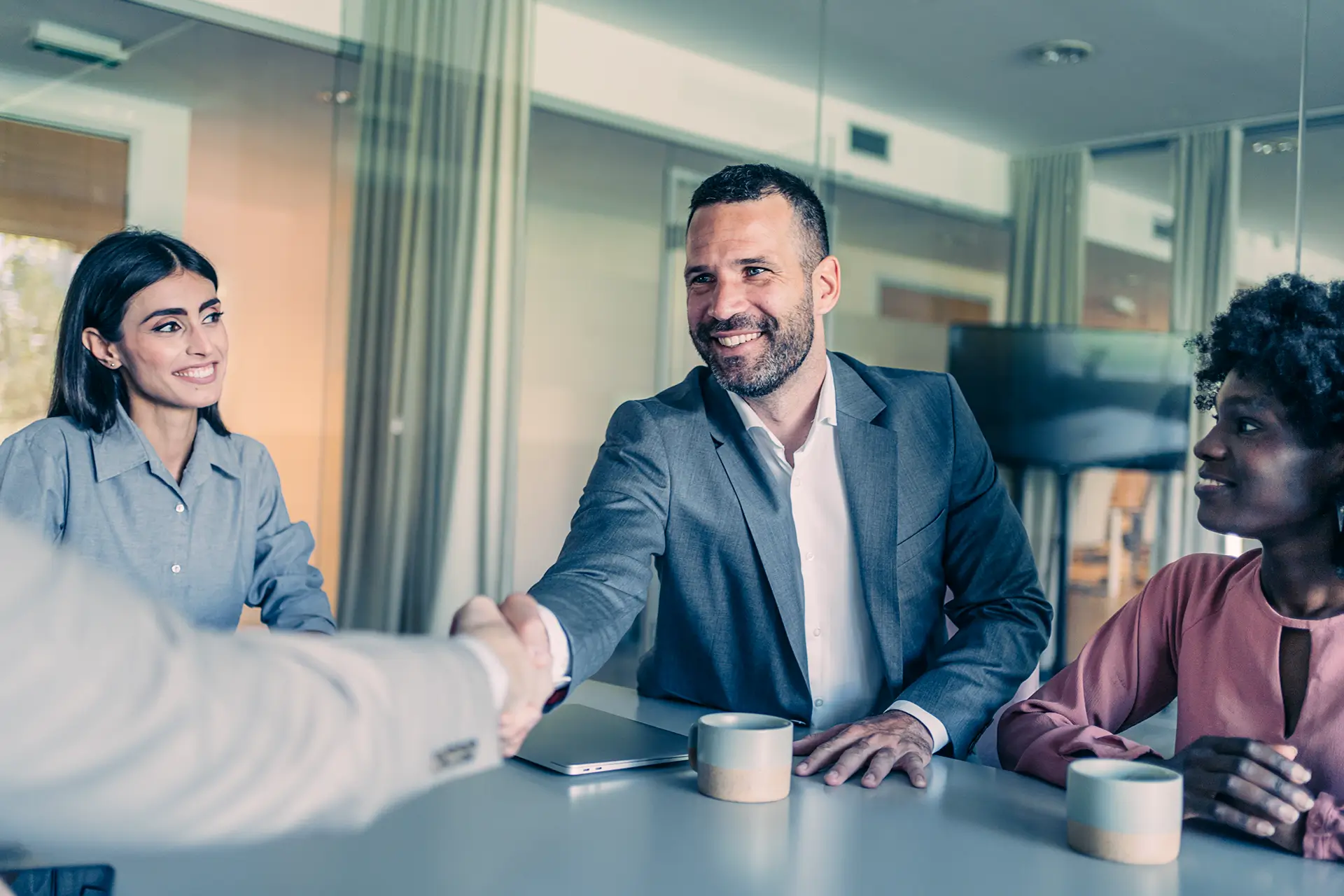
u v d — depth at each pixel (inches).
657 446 56.1
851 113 146.9
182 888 28.2
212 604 67.1
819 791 39.6
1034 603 56.6
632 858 31.5
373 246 143.7
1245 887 30.4
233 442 69.6
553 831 33.9
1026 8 125.8
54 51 135.9
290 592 70.3
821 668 57.8
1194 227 119.1
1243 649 42.8
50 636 12.1
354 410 145.2
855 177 147.0
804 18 141.1
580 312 178.7
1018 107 144.3
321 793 14.4
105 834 12.9
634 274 171.5
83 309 63.6
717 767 37.9
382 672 16.1
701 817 35.8
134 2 127.2
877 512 56.5
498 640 20.5
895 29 136.3
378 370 144.3
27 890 27.6
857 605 57.8
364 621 143.5
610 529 53.1
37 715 11.9
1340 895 30.0
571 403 181.3
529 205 174.2
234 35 135.2
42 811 12.4
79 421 64.6
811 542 57.8
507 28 144.0
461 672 17.7
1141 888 30.1
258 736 13.8
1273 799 34.2
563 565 50.6
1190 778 36.3
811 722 55.0
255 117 165.3
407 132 141.5
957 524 59.7
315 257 182.1
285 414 186.7
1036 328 146.7
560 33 146.8
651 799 37.7
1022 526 60.4
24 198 140.8
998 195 150.1
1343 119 99.7
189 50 139.9
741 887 29.3
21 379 141.9
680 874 30.3
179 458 68.4
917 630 57.7
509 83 144.2
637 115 152.5
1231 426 40.0
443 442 142.3
